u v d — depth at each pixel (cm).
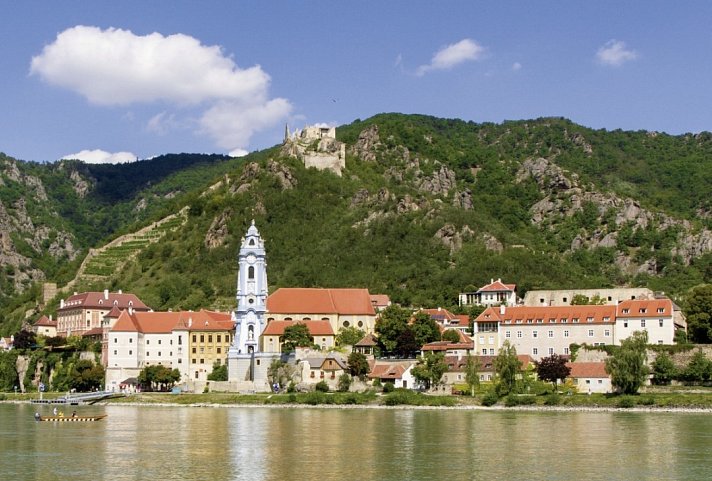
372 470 17812
